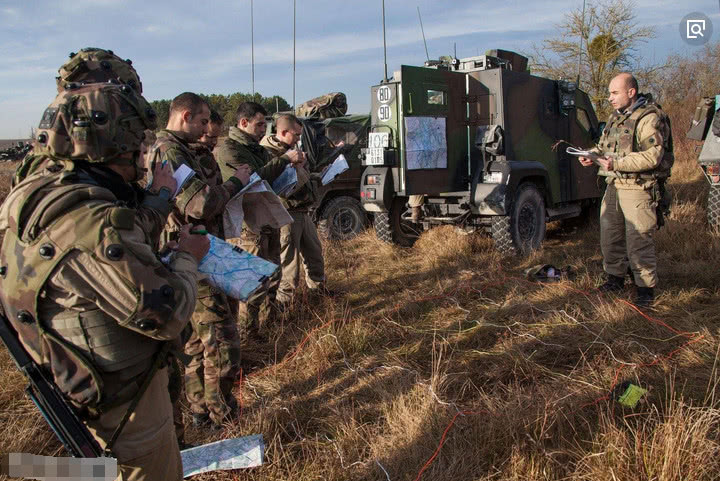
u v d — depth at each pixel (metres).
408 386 3.31
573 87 7.11
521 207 6.46
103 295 1.49
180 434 2.77
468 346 3.99
